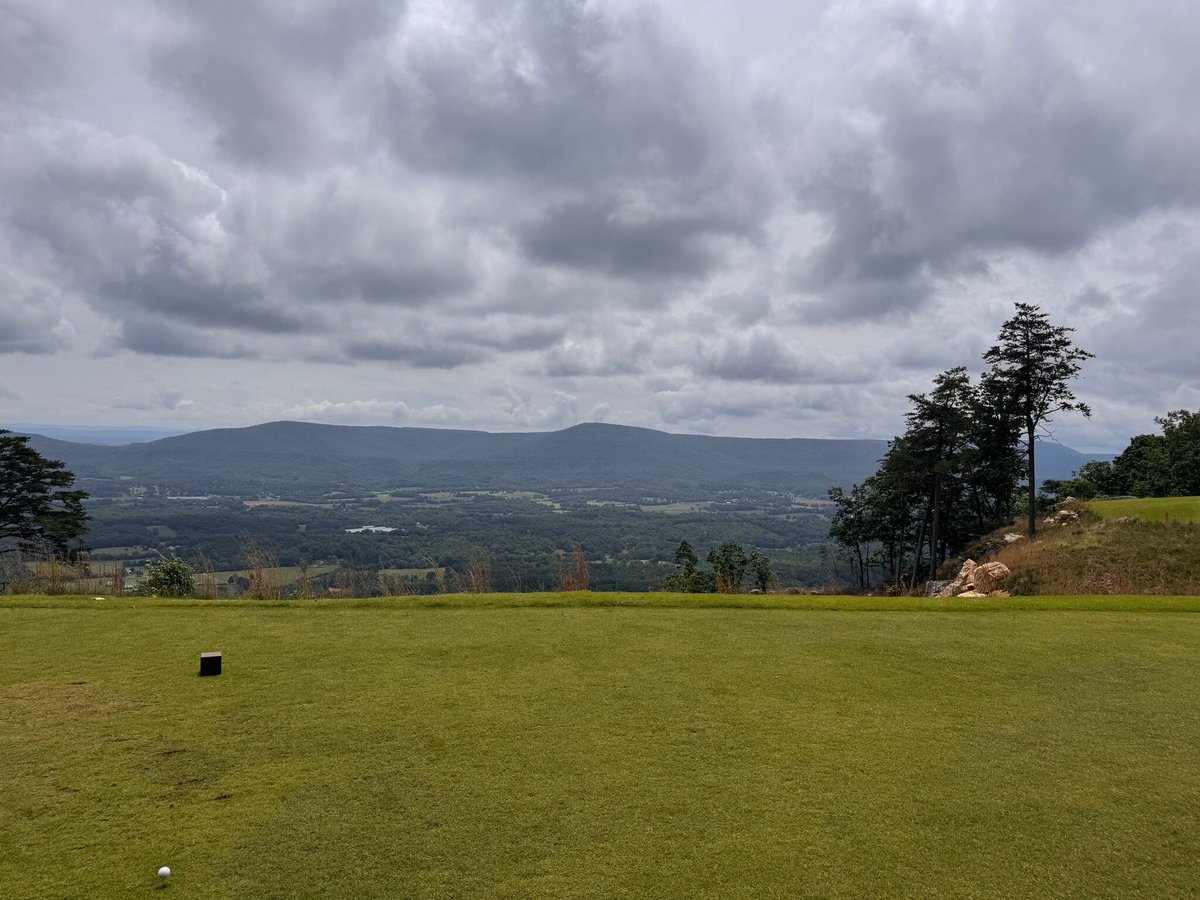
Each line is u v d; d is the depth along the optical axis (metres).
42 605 11.48
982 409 43.25
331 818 4.70
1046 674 8.14
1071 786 5.30
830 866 4.21
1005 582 25.23
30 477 40.91
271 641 9.30
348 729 6.24
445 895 3.89
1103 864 4.28
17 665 8.10
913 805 4.98
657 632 9.99
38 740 5.96
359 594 14.84
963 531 47.72
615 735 6.16
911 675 8.05
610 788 5.17
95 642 9.19
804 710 6.86
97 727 6.24
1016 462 44.44
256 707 6.77
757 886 4.00
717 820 4.73
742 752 5.84
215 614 10.98
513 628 10.17
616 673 8.00
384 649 8.94
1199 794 5.20
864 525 52.53
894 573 52.41
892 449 45.84
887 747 5.98
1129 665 8.54
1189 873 4.20
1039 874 4.17
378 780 5.26
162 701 6.92
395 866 4.16
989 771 5.54
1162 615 11.55
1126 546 28.88
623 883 4.02
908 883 4.06
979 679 7.93
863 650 9.13
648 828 4.62
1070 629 10.48
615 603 11.93
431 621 10.61
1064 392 35.44
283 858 4.23
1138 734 6.34
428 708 6.78
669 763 5.61
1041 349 35.31
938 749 5.95
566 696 7.18
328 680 7.64
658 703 7.00
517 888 3.96
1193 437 48.84
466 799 4.98
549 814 4.78
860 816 4.81
